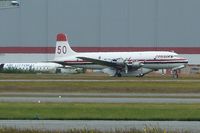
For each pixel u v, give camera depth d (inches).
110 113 3730.3
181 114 3673.7
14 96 5462.6
